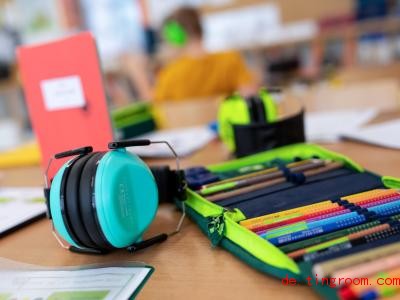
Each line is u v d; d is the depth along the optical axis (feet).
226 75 6.34
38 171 3.07
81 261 1.44
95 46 2.16
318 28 8.93
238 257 1.30
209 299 1.10
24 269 1.42
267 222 1.38
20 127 9.43
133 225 1.38
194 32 6.37
